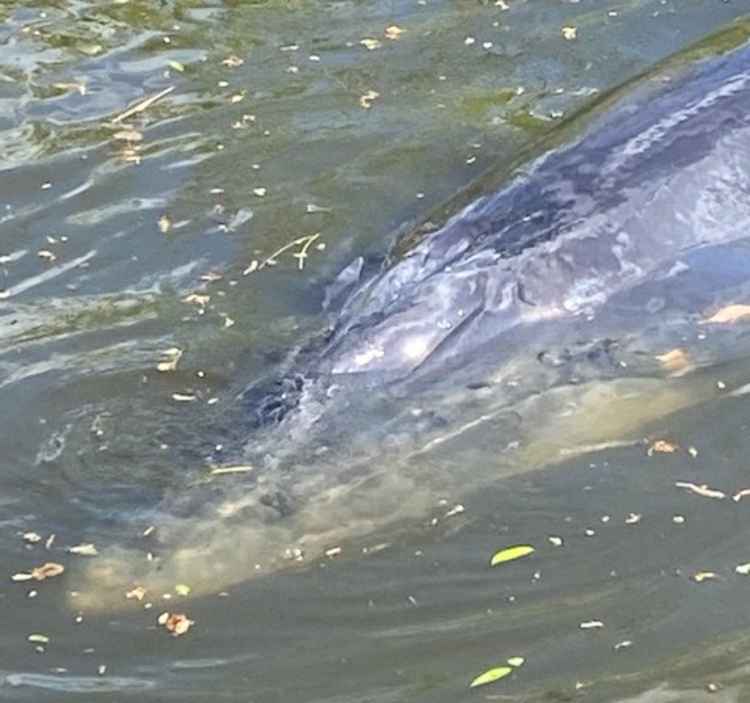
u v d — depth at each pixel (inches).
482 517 306.5
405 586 293.0
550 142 388.8
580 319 345.1
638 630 282.0
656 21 492.1
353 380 332.2
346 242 389.1
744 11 494.9
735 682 270.8
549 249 353.7
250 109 451.8
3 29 498.6
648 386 333.7
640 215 359.6
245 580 293.3
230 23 499.8
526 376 334.0
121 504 308.8
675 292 351.3
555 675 273.9
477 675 274.8
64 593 291.6
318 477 311.4
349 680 275.3
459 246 359.9
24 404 336.8
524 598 289.9
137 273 381.7
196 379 340.2
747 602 286.4
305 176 419.5
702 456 319.0
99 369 345.7
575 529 303.6
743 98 382.6
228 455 317.4
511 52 479.5
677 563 295.3
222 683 275.4
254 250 387.9
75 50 486.3
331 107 452.1
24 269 384.8
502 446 320.5
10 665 278.5
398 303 347.9
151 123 446.6
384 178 417.1
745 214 365.4
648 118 383.2
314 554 298.0
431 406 326.6
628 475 315.3
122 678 276.5
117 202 410.3
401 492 310.2
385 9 505.4
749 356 341.4
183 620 286.0
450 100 454.6
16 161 429.1
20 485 315.9
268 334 353.4
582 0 504.4
